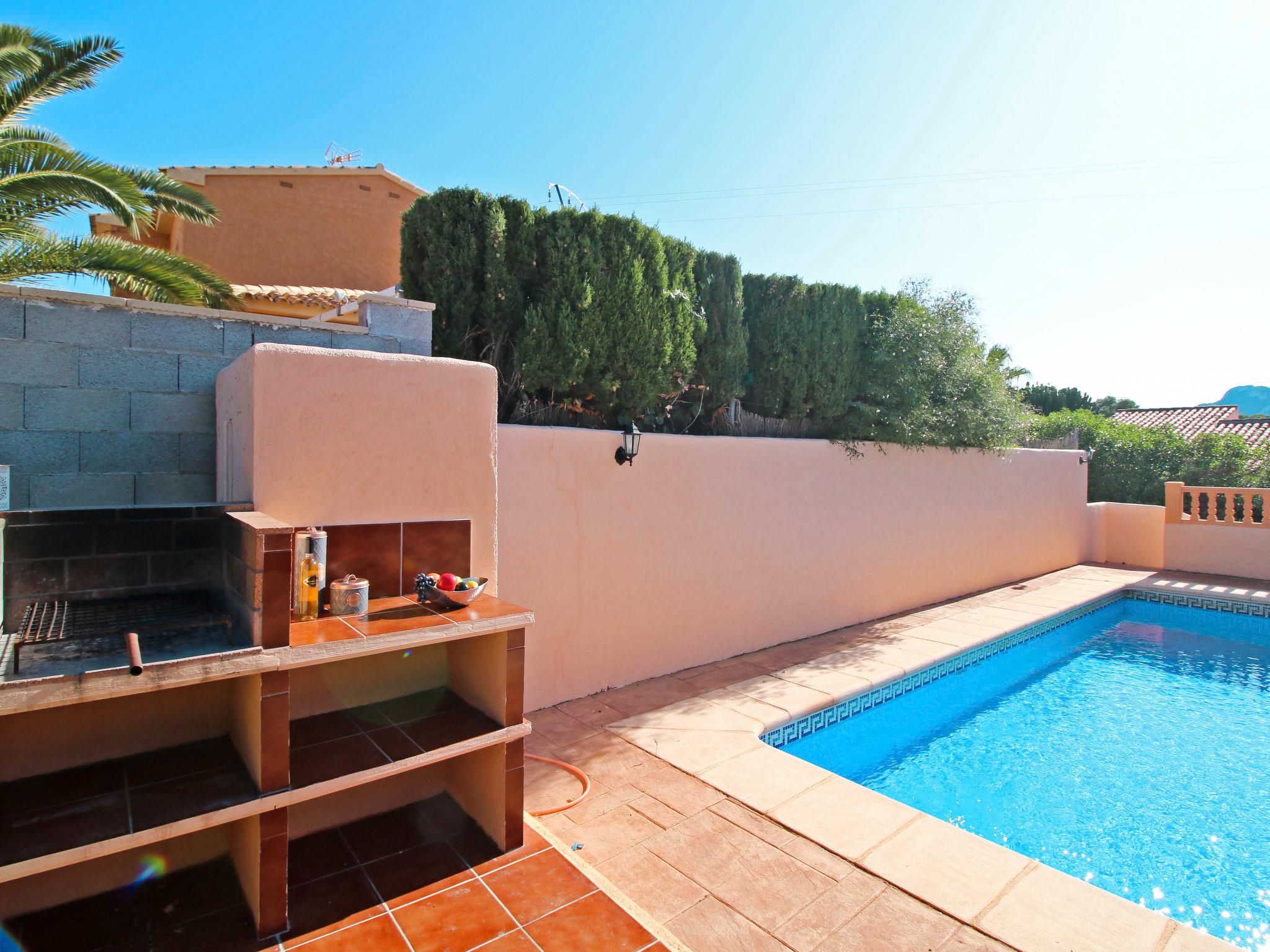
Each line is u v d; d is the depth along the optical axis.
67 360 3.79
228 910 2.57
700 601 6.86
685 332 6.82
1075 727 6.59
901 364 8.98
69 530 2.85
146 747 2.73
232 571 2.74
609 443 6.00
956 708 7.17
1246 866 4.19
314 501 3.05
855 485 8.75
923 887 3.27
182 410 4.11
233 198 12.59
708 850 3.59
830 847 3.61
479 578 3.45
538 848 3.07
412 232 5.82
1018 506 12.38
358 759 2.68
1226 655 9.16
